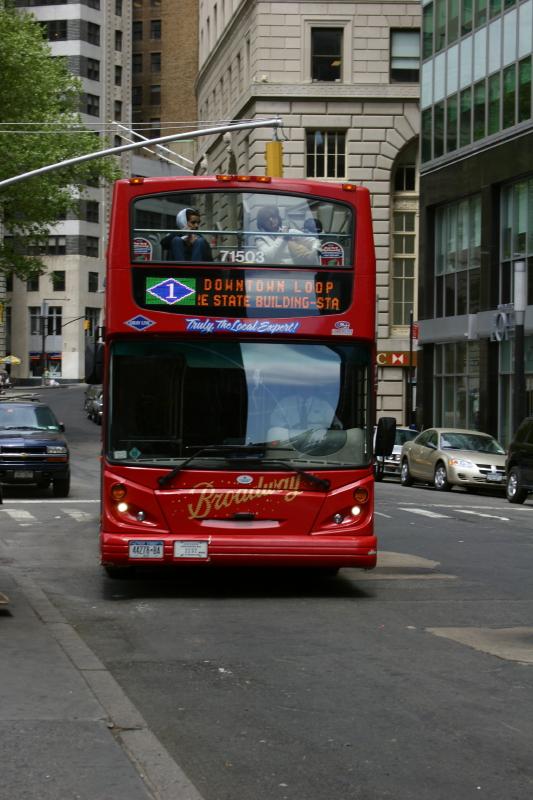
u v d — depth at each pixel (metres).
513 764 7.21
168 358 13.88
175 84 139.38
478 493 36.81
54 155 57.88
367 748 7.53
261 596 14.16
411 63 60.31
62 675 9.27
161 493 13.68
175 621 12.35
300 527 13.79
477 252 48.56
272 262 14.05
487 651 10.68
